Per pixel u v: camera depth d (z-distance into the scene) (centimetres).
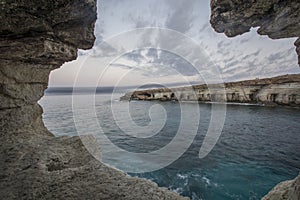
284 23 402
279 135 2164
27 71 708
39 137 711
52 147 622
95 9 491
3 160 497
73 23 482
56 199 361
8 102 688
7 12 366
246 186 1048
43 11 398
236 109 4250
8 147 577
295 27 411
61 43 536
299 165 1349
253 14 427
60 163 531
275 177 1161
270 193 464
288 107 3981
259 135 2203
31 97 772
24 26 416
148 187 422
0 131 648
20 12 375
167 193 409
